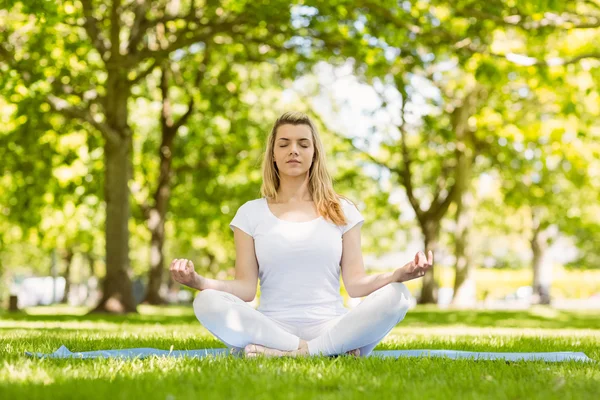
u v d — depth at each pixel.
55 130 22.05
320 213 6.06
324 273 5.95
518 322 18.42
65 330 10.83
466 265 30.98
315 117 32.72
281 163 6.04
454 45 17.94
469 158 30.91
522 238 47.97
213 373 4.46
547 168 28.61
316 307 5.87
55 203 27.22
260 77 29.06
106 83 20.95
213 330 5.52
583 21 17.06
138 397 3.53
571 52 21.09
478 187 38.00
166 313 21.83
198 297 5.50
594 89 20.50
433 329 13.78
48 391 3.64
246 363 4.94
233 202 31.30
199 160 29.56
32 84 17.91
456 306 30.77
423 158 33.69
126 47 20.33
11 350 6.09
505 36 21.16
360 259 6.10
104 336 8.65
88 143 23.11
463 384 4.27
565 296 62.62
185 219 32.69
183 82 26.30
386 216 38.91
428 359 5.54
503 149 30.02
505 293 60.16
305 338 5.82
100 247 50.38
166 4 22.75
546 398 3.78
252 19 18.91
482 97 29.31
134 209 33.53
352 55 18.66
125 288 20.77
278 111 32.16
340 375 4.34
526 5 16.23
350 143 32.12
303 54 20.39
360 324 5.41
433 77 30.16
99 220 34.50
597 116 25.69
